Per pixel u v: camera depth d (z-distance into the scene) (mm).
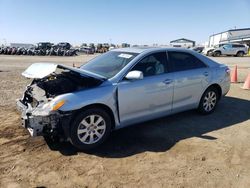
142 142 4672
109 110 4484
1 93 8367
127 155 4195
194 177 3588
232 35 63781
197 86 5656
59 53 37938
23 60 24531
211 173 3686
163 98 5078
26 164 3908
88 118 4266
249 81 9461
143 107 4828
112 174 3660
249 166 3877
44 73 4188
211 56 35094
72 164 3922
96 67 5168
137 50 5219
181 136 4930
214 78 5949
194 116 6047
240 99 7855
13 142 4621
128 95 4578
